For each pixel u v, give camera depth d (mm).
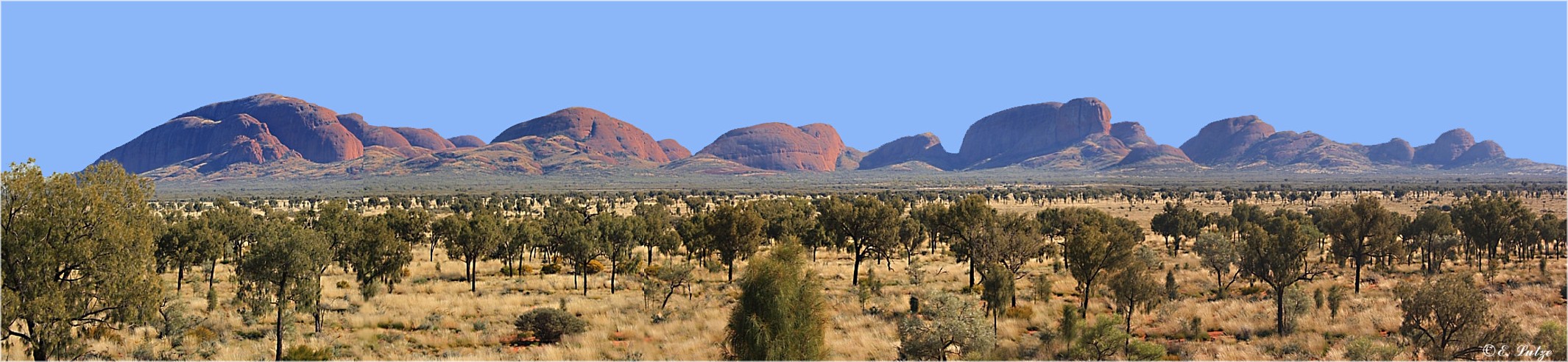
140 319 21203
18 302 18516
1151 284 29859
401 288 44906
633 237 51344
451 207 153125
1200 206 178750
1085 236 32469
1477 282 41594
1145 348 23281
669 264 42375
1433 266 49062
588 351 26844
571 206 117250
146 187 22500
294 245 25391
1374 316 30172
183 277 48438
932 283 46312
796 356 21094
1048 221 74688
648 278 42719
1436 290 21625
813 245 63969
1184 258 63031
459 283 47625
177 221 45500
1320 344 26203
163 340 27406
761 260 21578
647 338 30234
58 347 20406
